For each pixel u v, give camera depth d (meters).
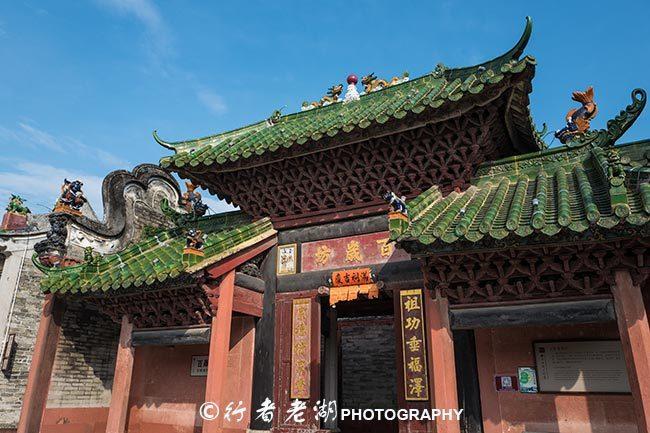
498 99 10.63
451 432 9.02
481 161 12.14
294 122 16.22
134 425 15.36
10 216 18.67
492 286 9.25
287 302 13.34
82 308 16.47
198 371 15.02
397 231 9.13
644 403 7.48
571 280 8.53
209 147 14.65
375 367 22.92
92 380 16.52
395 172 12.40
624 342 8.00
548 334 10.75
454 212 9.98
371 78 16.14
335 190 13.20
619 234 7.71
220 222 16.97
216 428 11.31
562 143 12.40
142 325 13.43
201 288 11.70
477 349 11.20
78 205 17.48
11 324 17.12
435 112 11.05
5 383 16.55
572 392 10.20
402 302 11.67
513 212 8.86
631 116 11.13
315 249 13.47
